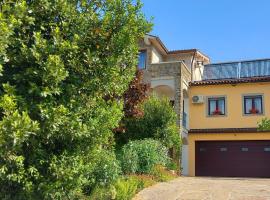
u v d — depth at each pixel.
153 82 24.02
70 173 7.07
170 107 20.12
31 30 7.08
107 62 7.57
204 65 30.20
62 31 7.29
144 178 14.11
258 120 24.72
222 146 25.33
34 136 6.70
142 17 8.01
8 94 6.16
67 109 6.86
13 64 6.70
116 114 8.08
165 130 19.47
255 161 24.45
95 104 7.82
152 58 24.67
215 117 25.66
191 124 26.00
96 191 10.73
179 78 23.52
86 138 7.59
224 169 25.00
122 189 11.09
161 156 17.89
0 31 5.56
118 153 15.77
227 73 28.92
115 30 7.79
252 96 25.11
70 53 7.08
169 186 14.11
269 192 13.05
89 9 7.88
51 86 6.56
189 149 25.78
